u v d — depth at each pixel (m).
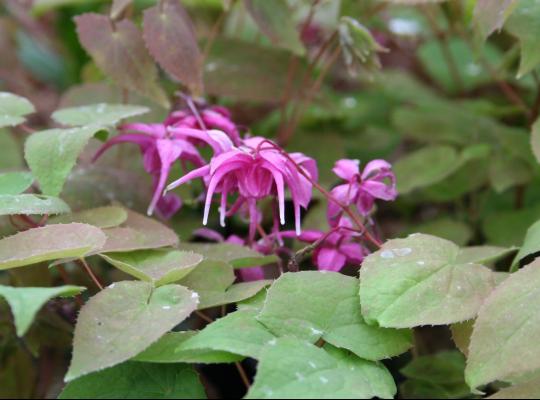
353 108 0.58
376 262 0.35
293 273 0.35
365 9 0.51
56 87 0.75
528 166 0.49
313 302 0.35
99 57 0.43
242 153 0.36
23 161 0.53
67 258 0.37
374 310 0.34
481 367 0.33
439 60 0.63
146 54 0.43
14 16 0.71
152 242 0.38
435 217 0.54
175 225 0.46
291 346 0.32
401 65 0.73
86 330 0.33
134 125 0.40
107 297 0.34
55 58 0.75
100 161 0.46
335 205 0.39
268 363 0.32
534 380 0.33
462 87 0.60
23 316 0.30
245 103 0.55
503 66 0.52
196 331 0.34
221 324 0.34
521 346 0.33
